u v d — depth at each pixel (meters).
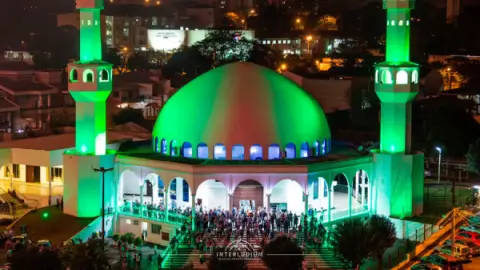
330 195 87.12
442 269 70.56
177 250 76.75
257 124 87.94
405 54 91.69
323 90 161.12
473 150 107.69
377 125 145.00
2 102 152.88
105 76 91.25
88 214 90.31
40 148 105.19
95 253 68.25
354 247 69.69
